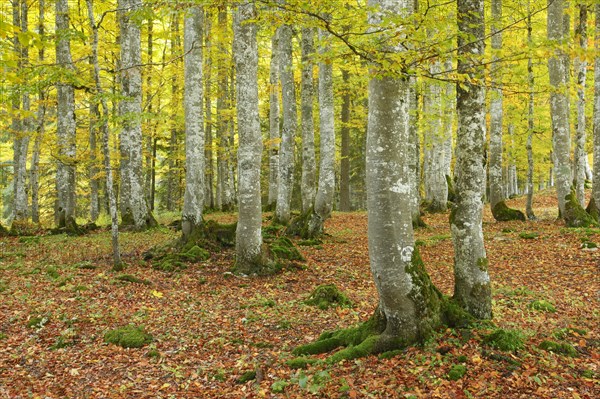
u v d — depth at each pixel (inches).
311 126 627.5
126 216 675.4
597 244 429.1
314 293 336.8
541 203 895.7
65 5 588.1
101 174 752.3
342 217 807.1
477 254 241.8
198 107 488.7
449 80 209.3
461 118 239.5
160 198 1448.1
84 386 206.7
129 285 367.2
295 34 681.0
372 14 210.4
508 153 1040.2
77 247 518.9
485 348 213.6
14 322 281.6
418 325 221.6
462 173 242.5
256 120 413.7
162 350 249.4
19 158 655.8
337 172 1380.4
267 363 227.3
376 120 212.7
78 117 885.8
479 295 241.4
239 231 419.5
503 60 188.1
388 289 217.9
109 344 255.4
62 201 631.8
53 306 311.0
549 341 221.9
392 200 213.8
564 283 349.1
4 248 510.3
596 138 533.0
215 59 813.9
